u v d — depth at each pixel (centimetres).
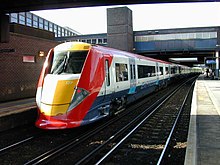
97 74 1005
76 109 912
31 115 1173
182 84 4031
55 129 934
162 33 5000
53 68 978
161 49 5034
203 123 970
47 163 670
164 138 892
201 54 5712
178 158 687
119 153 736
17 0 1301
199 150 639
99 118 1030
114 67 1195
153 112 1349
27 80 1936
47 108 902
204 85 3416
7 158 723
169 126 1073
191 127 889
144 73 1831
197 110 1290
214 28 4781
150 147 791
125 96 1412
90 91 956
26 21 6153
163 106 1641
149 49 5119
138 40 5184
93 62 988
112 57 1175
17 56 1828
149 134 948
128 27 4956
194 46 4878
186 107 1597
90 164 654
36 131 1034
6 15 1440
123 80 1320
